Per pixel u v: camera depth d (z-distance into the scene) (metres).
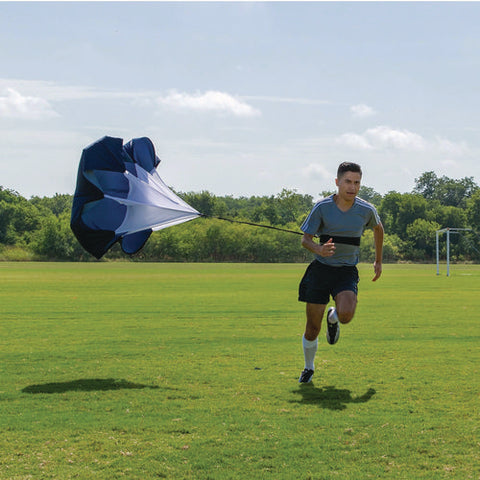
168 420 6.21
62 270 54.19
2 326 14.49
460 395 7.29
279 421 6.17
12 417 6.33
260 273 49.88
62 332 13.40
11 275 43.50
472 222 141.75
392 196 146.12
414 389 7.63
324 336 12.86
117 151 8.89
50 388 7.72
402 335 12.89
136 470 4.85
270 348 11.11
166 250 102.38
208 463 5.00
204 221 119.25
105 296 24.22
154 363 9.54
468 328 14.14
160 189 9.41
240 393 7.43
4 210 119.00
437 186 178.50
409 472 4.80
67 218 102.69
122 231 9.03
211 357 10.12
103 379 8.30
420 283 35.88
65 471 4.83
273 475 4.75
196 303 21.06
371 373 8.66
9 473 4.79
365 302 21.84
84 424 6.07
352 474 4.77
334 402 6.96
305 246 7.69
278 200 157.88
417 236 130.88
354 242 7.88
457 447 5.38
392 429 5.90
